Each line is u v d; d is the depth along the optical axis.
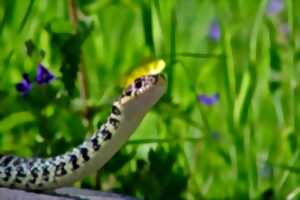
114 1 9.52
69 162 6.75
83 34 8.20
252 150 9.13
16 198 6.58
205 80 10.16
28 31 9.68
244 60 10.45
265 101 10.10
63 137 8.12
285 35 10.37
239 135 9.12
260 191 9.07
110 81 9.68
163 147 8.66
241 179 9.09
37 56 8.33
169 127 8.87
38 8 10.00
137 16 10.52
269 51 9.96
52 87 8.18
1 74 9.15
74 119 8.16
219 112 9.83
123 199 7.13
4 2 9.98
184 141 8.94
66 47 8.15
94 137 6.64
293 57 9.91
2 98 8.20
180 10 11.44
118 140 6.56
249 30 10.73
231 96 9.23
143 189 8.45
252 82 9.20
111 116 6.48
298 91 9.88
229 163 9.16
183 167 8.77
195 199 8.80
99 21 9.98
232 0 11.02
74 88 8.16
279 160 9.58
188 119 8.68
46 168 6.80
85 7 8.90
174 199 8.50
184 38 11.18
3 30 9.79
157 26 9.28
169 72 8.91
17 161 6.86
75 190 7.18
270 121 10.08
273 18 10.91
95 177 8.34
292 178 9.20
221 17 10.86
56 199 6.66
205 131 8.88
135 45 10.25
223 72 9.52
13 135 8.61
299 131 9.48
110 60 9.98
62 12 10.02
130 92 6.29
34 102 8.16
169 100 8.50
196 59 10.74
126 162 8.38
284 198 9.09
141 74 6.32
